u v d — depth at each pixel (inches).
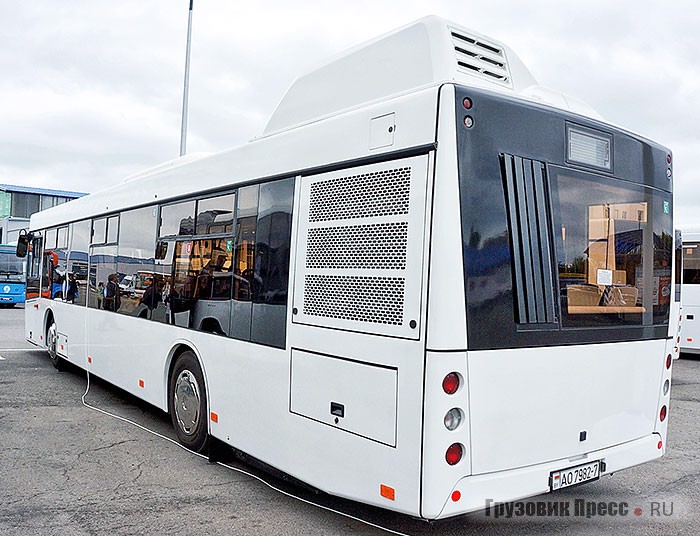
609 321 168.6
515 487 145.2
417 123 140.3
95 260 329.1
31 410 300.2
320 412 161.0
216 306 212.1
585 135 164.2
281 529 168.2
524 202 147.5
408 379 136.9
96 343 321.7
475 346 137.6
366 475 147.0
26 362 445.4
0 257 1069.8
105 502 185.8
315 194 167.3
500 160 144.1
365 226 150.3
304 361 167.0
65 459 225.9
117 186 305.3
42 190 1897.1
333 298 158.4
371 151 150.3
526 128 150.1
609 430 168.6
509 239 144.1
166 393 247.6
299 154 174.9
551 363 152.4
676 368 530.6
